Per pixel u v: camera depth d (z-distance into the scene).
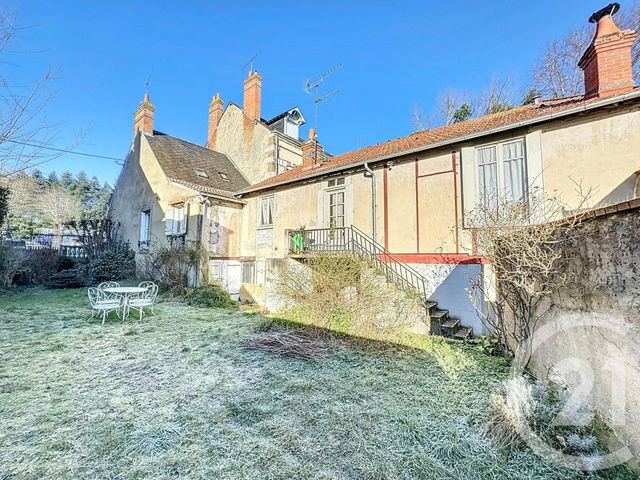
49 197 25.31
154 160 13.19
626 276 2.53
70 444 2.71
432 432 2.96
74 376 4.17
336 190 9.28
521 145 6.22
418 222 7.52
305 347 5.44
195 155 14.95
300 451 2.68
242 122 16.58
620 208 2.56
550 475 2.37
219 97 18.44
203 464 2.49
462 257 6.68
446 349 5.36
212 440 2.81
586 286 3.09
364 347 5.53
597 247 2.94
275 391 3.81
